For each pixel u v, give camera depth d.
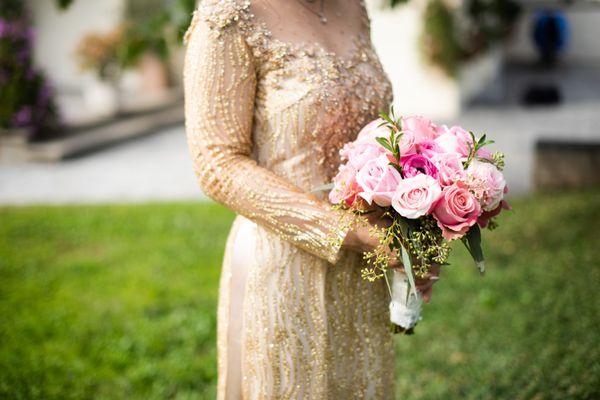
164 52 4.86
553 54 23.14
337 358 1.99
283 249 1.91
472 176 1.67
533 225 6.42
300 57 1.81
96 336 4.46
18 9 10.69
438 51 13.45
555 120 13.00
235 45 1.76
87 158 10.76
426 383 3.70
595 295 4.68
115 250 6.26
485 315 4.52
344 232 1.74
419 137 1.77
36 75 10.90
